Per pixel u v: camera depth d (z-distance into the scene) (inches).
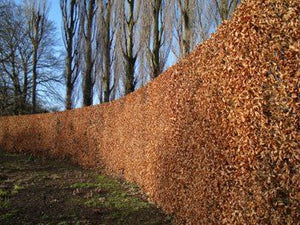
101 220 213.3
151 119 282.2
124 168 383.2
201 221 160.2
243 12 124.3
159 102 258.5
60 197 281.9
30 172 435.5
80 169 493.7
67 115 597.9
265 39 112.0
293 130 101.8
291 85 102.4
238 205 123.3
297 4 104.5
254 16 117.1
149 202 264.1
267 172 108.3
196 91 175.3
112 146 430.9
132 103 358.6
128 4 643.5
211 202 148.9
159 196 246.7
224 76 137.3
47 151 651.5
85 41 865.5
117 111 419.8
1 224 195.9
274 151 106.3
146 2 626.8
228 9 466.0
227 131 133.2
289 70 103.4
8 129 800.3
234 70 127.7
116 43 770.2
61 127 612.4
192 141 177.8
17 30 955.3
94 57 835.4
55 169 483.8
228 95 133.0
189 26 522.3
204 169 158.4
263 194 109.1
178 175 201.9
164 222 209.3
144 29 629.6
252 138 114.7
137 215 226.2
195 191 170.4
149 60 602.2
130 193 302.2
